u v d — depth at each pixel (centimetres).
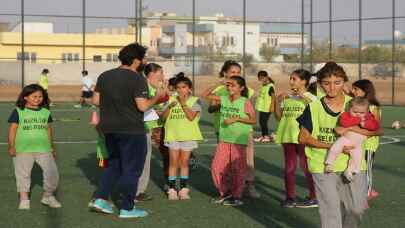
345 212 630
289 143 898
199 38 7019
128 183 832
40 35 5747
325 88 620
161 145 1003
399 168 1255
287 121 895
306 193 1009
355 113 605
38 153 885
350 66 4566
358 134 605
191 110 953
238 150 916
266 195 995
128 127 821
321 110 621
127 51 830
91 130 2003
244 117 914
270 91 1717
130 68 835
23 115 877
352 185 614
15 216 845
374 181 1110
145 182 945
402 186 1065
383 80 5547
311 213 867
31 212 868
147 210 885
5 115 2531
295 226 797
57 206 902
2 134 1866
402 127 2122
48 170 889
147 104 821
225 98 926
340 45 3653
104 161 883
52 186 895
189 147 960
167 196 985
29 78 5494
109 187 860
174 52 7044
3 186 1053
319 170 618
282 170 1238
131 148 827
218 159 926
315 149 623
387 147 1597
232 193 923
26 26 5797
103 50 5869
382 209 889
